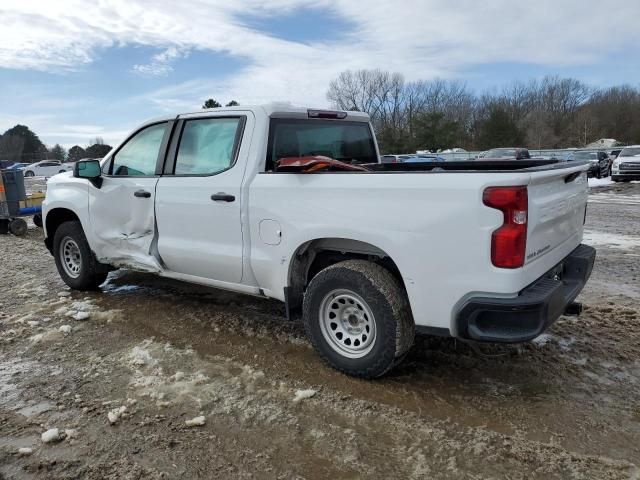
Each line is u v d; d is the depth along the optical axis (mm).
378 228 3309
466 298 3051
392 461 2744
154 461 2762
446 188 3033
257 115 4055
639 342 4188
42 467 2721
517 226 2902
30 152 84688
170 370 3822
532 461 2727
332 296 3658
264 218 3877
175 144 4590
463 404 3301
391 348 3396
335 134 4766
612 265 6961
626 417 3131
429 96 72125
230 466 2719
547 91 78750
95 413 3234
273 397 3410
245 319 4863
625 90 78000
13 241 9781
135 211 4875
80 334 4555
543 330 2994
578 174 3906
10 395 3482
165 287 5969
